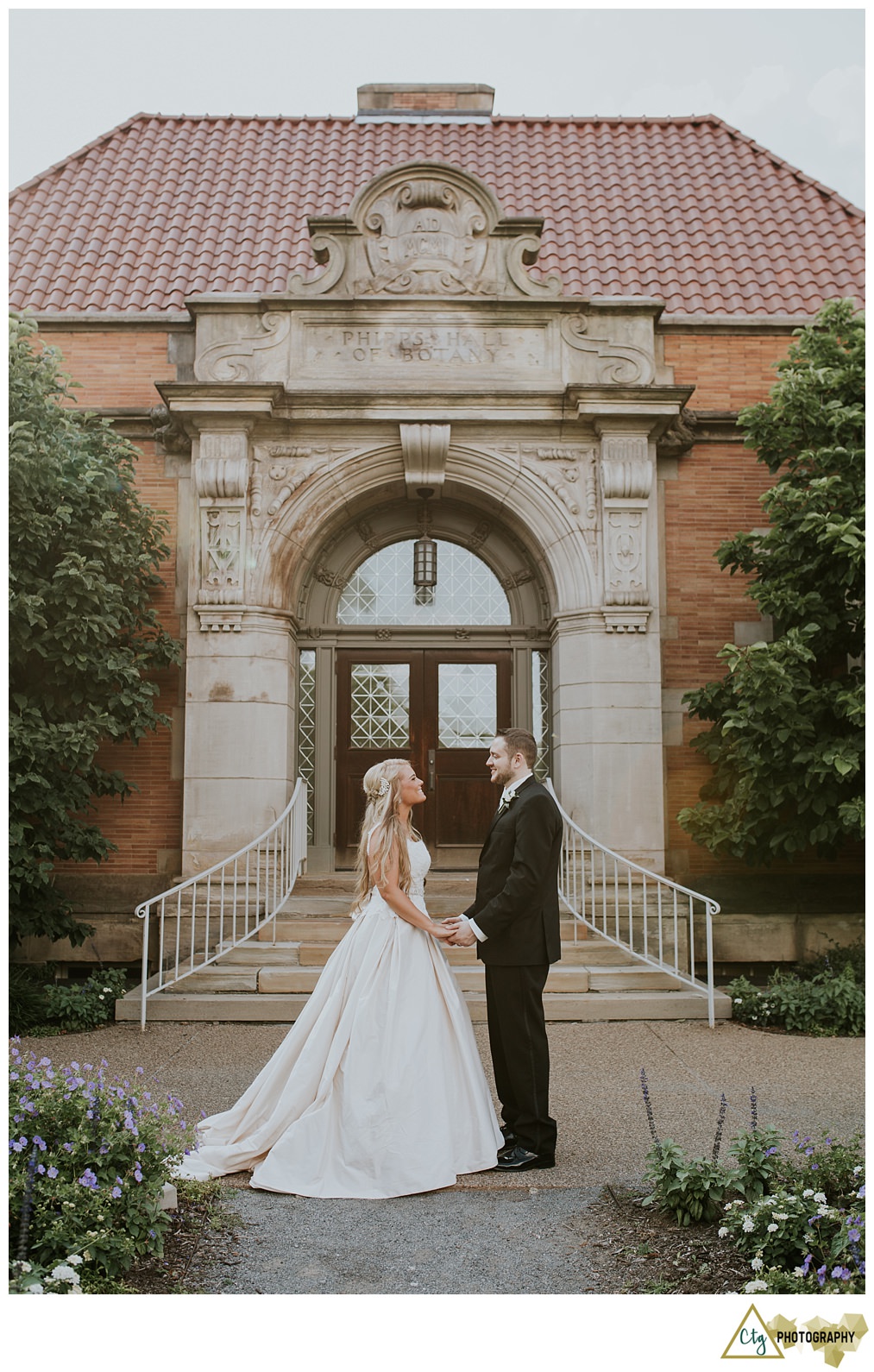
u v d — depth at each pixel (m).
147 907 7.57
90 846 8.70
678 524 10.37
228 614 9.38
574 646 9.60
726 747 9.37
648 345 9.76
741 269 11.77
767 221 12.51
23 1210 3.29
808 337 9.20
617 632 9.52
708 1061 6.64
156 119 13.94
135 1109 4.11
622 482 9.54
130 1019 7.70
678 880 9.98
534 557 10.24
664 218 12.55
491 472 9.71
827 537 8.15
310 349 9.68
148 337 10.58
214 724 9.31
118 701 8.79
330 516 9.80
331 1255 3.77
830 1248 3.48
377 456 9.67
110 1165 3.77
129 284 11.40
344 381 9.64
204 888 9.12
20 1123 3.80
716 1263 3.66
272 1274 3.62
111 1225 3.55
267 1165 4.39
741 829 9.06
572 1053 6.85
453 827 10.42
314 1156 4.39
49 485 8.07
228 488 9.45
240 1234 3.93
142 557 8.98
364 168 13.27
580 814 9.41
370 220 9.84
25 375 8.03
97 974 8.50
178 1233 3.92
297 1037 4.75
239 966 8.21
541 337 9.76
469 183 9.85
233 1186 4.39
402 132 14.12
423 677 10.56
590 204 12.73
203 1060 6.59
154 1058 6.63
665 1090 5.95
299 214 12.41
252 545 9.52
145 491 10.19
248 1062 6.52
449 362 9.70
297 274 9.80
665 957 9.16
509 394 9.54
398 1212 4.17
